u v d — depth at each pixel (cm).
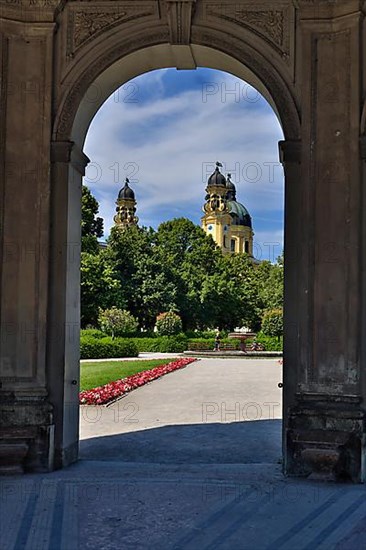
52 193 746
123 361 2764
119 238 4791
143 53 790
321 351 714
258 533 500
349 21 729
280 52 755
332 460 666
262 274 6009
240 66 782
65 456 736
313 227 727
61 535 490
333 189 725
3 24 750
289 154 739
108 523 520
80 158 791
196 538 486
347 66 730
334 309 714
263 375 2173
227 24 763
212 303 5159
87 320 3981
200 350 3956
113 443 911
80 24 770
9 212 741
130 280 4738
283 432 720
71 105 756
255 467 738
